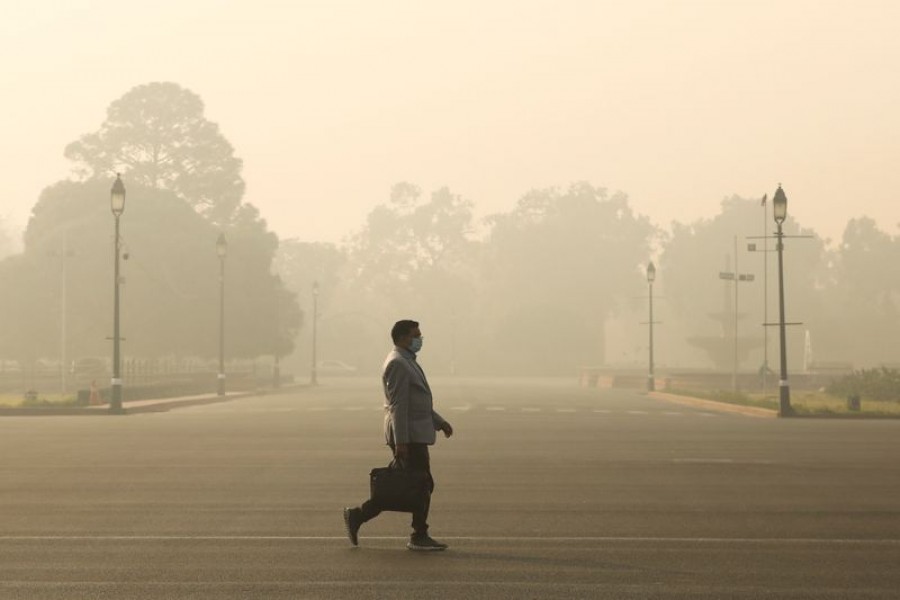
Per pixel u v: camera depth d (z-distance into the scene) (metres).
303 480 38.16
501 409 98.69
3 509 30.62
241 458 46.78
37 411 91.12
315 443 55.66
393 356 24.16
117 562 22.42
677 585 19.91
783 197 90.00
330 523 27.95
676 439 58.84
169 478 38.78
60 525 27.61
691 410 99.31
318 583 20.16
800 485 36.38
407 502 23.59
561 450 51.06
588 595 19.06
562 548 24.00
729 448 52.44
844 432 65.56
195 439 58.69
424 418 24.08
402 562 22.30
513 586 19.83
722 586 19.83
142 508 30.88
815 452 50.00
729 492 34.44
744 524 27.61
